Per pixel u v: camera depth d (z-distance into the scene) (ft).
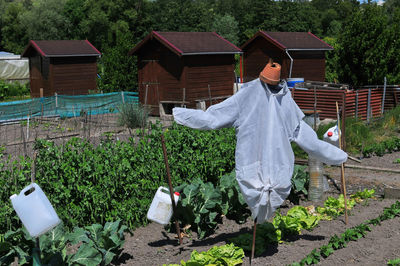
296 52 70.38
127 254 18.30
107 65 78.28
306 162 30.22
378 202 25.20
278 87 17.13
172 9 207.00
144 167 24.04
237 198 21.90
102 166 22.50
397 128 48.24
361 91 53.98
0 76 125.49
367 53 60.23
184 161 25.48
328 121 49.83
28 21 200.44
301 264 16.93
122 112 52.06
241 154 17.01
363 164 35.09
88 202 20.92
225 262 16.87
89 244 16.46
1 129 54.44
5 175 21.11
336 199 24.70
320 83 58.49
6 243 15.39
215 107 16.98
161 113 62.44
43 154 22.41
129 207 21.66
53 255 15.67
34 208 13.48
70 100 66.03
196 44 63.05
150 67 65.10
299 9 188.96
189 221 20.49
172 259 17.85
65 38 201.87
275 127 16.78
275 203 16.92
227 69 65.72
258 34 71.61
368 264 17.31
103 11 188.34
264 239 19.11
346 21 63.98
